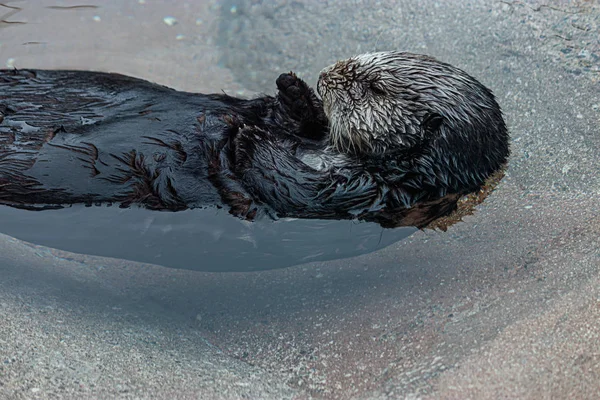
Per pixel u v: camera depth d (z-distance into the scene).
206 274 4.17
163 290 4.07
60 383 3.11
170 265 4.25
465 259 3.98
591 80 5.52
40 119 4.34
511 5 6.45
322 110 5.20
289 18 7.01
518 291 3.55
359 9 6.89
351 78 4.66
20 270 4.06
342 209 4.54
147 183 4.31
